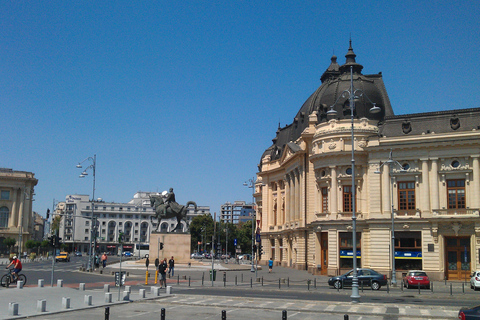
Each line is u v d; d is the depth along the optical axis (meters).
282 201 107.00
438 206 61.66
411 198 63.69
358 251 66.50
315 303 34.81
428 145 62.47
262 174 116.56
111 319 26.59
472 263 59.09
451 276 60.69
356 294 35.03
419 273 49.75
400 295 42.66
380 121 70.88
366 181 67.50
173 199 80.00
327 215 69.25
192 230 187.62
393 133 65.50
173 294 39.38
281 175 106.62
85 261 120.12
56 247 39.91
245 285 51.16
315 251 71.12
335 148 69.12
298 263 84.69
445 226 60.97
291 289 47.25
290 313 29.84
